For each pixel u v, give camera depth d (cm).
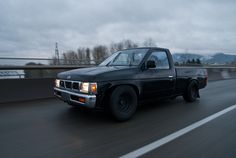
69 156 347
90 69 570
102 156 346
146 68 598
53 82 906
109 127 491
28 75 1166
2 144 395
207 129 477
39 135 440
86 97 493
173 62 696
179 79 710
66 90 557
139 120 548
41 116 580
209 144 394
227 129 476
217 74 2044
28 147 382
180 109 669
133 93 555
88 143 399
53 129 476
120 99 530
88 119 551
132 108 553
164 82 647
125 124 514
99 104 506
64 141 409
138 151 364
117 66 609
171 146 385
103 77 506
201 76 819
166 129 478
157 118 566
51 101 792
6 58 1174
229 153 358
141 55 617
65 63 1677
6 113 611
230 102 781
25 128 483
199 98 866
